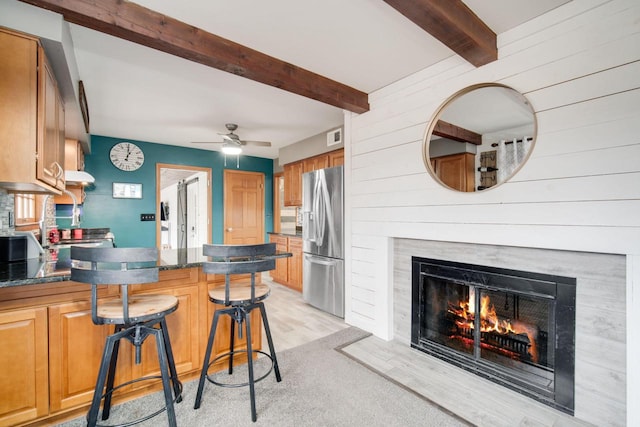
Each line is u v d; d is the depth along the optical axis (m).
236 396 1.96
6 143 1.55
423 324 2.59
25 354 1.58
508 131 2.00
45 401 1.63
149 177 4.99
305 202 4.04
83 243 3.46
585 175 1.68
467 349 2.32
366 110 3.01
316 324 3.27
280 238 5.16
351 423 1.72
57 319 1.67
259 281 2.40
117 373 1.86
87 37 2.04
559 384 1.82
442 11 1.63
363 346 2.71
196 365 2.14
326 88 2.68
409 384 2.11
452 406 1.88
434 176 2.41
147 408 1.83
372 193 2.96
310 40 2.11
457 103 2.28
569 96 1.74
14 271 1.64
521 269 1.98
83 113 2.88
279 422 1.72
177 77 2.67
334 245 3.52
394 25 1.94
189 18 1.86
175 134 4.55
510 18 1.88
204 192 5.73
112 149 4.70
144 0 1.69
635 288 1.52
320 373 2.25
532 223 1.88
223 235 5.71
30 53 1.60
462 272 2.30
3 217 2.14
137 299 1.76
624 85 1.56
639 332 1.51
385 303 2.84
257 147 5.38
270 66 2.31
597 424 1.68
